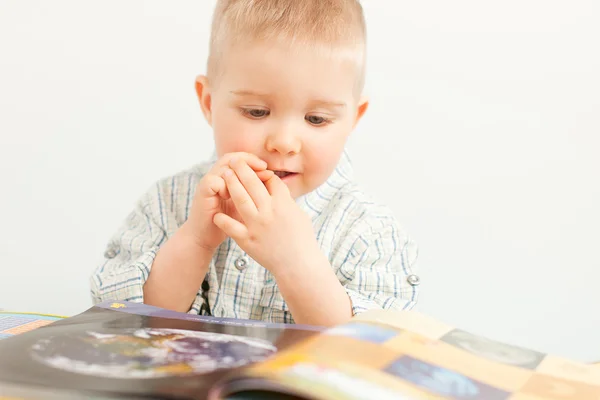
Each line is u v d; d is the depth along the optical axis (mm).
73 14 1556
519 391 490
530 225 1525
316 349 463
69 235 1564
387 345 512
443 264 1532
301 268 779
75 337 558
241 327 612
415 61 1535
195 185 1075
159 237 1043
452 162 1536
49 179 1564
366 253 991
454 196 1534
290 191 866
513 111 1528
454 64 1536
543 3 1521
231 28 840
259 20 816
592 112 1521
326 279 788
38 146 1565
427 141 1541
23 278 1546
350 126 886
